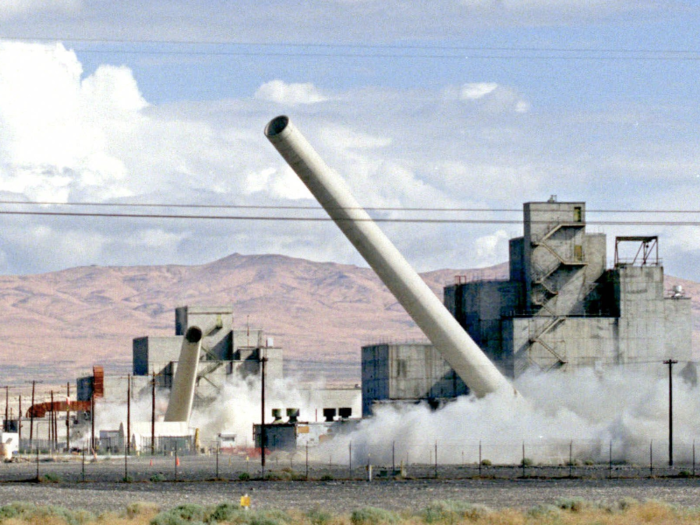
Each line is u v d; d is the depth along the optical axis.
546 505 124.88
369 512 116.19
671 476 187.75
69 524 115.94
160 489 166.75
